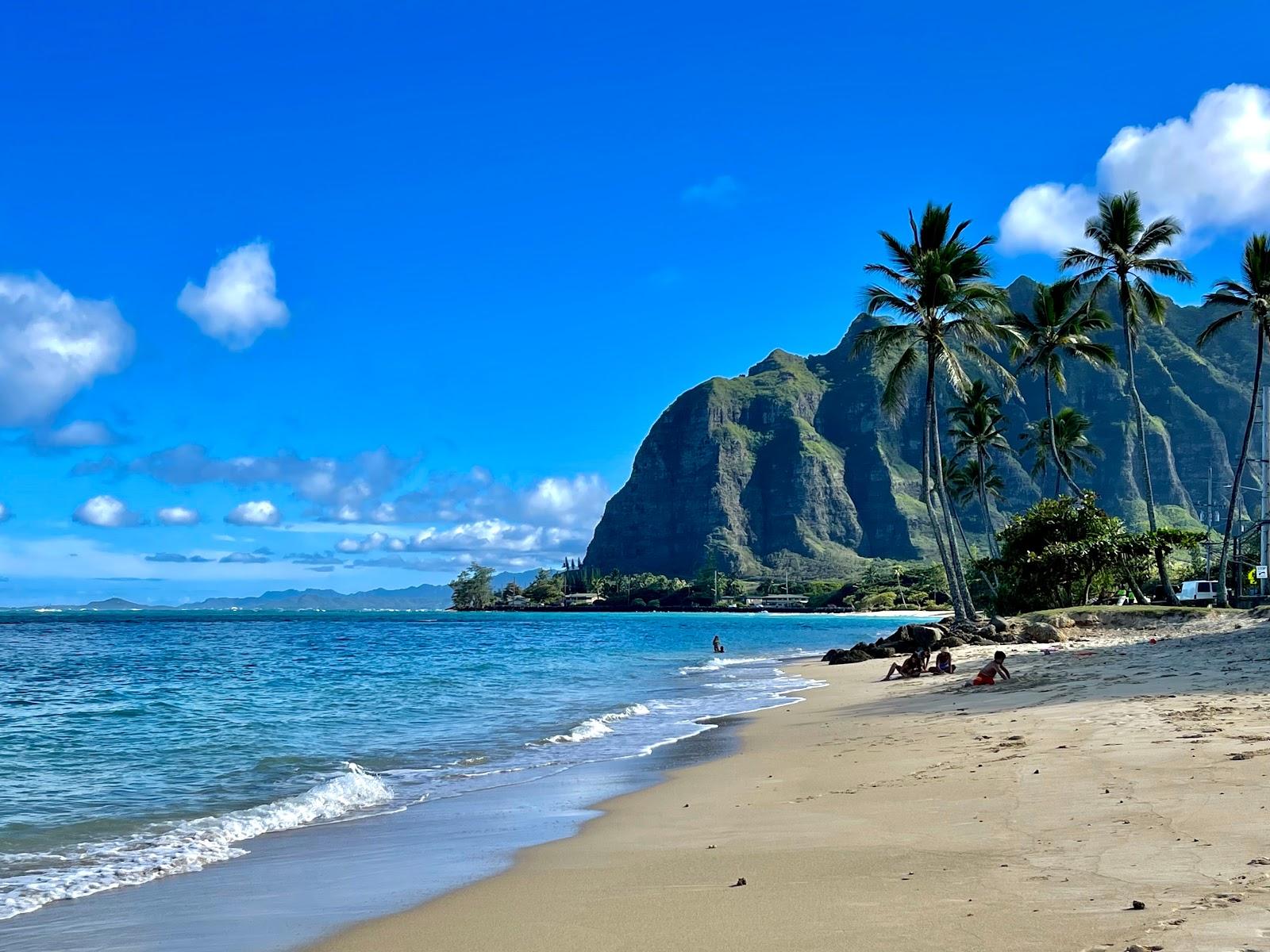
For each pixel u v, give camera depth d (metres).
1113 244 54.62
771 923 6.65
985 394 79.81
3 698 30.59
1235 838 7.71
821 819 10.63
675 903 7.48
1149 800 9.46
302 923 7.73
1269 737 12.54
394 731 22.08
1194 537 55.72
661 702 28.67
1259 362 52.75
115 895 8.94
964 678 30.11
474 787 14.84
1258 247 50.91
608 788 14.48
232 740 20.47
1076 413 81.00
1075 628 46.81
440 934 7.18
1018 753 13.61
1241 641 30.34
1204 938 5.36
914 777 12.72
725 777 14.80
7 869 9.95
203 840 11.29
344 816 12.70
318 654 61.94
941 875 7.51
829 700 27.48
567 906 7.68
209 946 7.18
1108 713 16.88
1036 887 6.88
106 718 24.83
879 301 48.34
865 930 6.23
